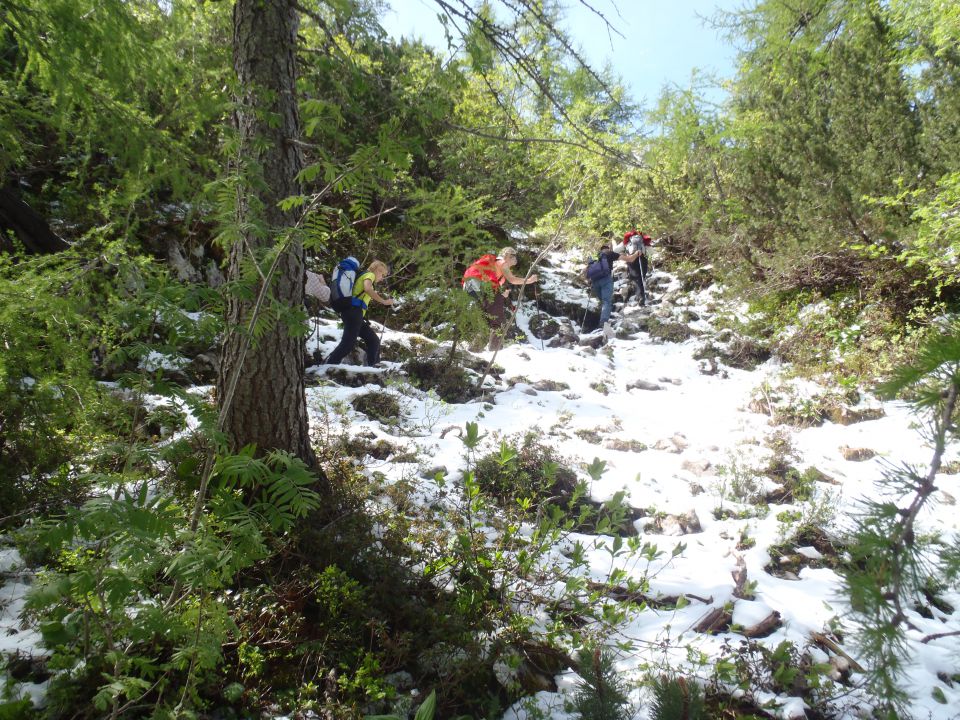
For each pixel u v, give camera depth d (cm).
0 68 329
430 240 621
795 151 939
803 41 1185
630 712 243
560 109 369
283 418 360
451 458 491
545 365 838
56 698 231
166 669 217
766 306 995
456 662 284
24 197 596
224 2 371
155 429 409
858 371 768
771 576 400
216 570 224
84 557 238
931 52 832
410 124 331
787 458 583
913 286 790
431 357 739
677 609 340
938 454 116
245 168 267
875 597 112
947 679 321
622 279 1313
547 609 334
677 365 912
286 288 345
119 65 307
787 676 288
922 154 806
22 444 325
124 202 306
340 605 294
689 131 1062
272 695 264
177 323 232
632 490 494
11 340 280
